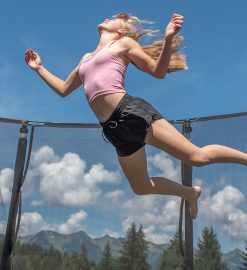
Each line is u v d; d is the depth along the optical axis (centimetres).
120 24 278
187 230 455
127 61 263
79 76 282
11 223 491
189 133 478
